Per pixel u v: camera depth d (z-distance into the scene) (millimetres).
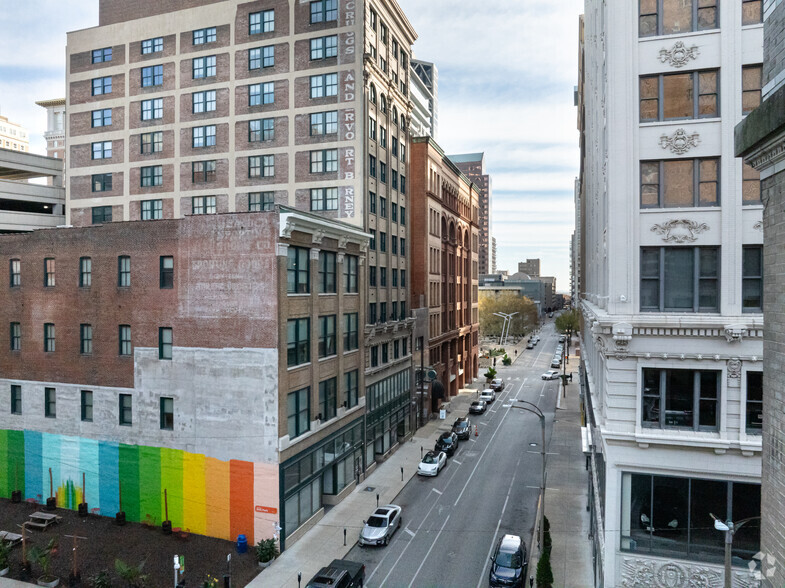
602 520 20672
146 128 47656
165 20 47219
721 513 17562
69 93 50344
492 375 78125
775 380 8953
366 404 40188
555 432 52031
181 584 23391
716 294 17688
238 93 44906
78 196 49906
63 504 32781
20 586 24000
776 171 8844
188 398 29594
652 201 18172
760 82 17156
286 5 43688
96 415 31844
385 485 38094
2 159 53312
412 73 112812
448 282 66188
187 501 29641
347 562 24328
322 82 42594
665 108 18016
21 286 33906
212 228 29141
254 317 28375
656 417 18188
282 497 28047
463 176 73500
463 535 30000
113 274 31406
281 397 28359
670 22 17922
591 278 35219
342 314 36188
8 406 34344
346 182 41750
